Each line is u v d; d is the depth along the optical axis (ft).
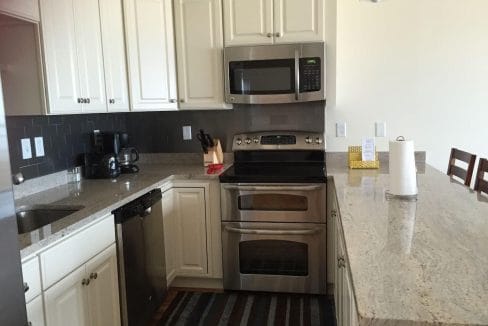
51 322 5.49
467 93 10.25
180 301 9.59
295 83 9.72
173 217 9.89
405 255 4.20
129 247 7.46
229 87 10.07
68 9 7.34
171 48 10.25
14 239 4.12
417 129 10.53
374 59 10.44
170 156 11.70
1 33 6.75
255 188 9.29
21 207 7.06
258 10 9.82
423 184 7.74
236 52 9.90
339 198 6.73
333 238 9.02
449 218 5.45
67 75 7.31
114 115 11.30
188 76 10.39
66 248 5.79
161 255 9.05
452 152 9.49
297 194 9.20
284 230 9.40
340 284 6.28
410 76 10.38
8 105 6.95
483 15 9.93
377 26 10.32
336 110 10.73
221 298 9.69
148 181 8.96
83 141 9.78
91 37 8.05
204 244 9.89
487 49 10.02
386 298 3.30
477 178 7.97
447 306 3.16
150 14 9.73
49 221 7.05
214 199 9.70
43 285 5.32
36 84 6.82
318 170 9.84
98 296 6.63
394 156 6.69
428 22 10.14
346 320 4.98
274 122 11.05
